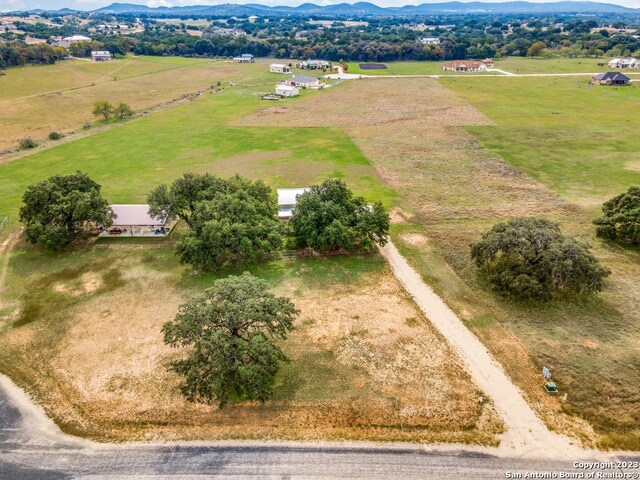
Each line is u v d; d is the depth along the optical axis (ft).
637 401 94.12
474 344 111.55
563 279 127.03
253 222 147.43
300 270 144.87
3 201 188.85
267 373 93.56
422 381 100.07
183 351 109.29
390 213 182.29
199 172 224.53
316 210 151.94
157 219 162.71
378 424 89.30
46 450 83.56
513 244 134.31
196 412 92.12
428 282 137.90
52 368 104.32
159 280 138.92
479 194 199.72
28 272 142.61
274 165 236.02
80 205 150.30
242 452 83.10
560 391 97.09
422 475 78.74
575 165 232.12
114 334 115.44
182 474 78.74
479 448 84.17
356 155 252.01
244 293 100.63
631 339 112.27
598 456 82.79
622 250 153.48
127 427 88.69
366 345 111.45
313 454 82.74
